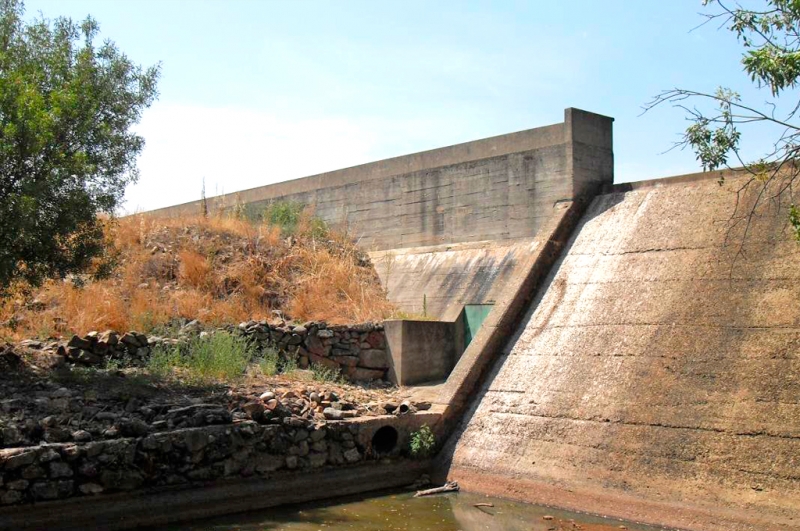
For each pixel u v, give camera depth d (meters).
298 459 11.57
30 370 11.58
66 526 9.29
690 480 10.05
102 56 13.09
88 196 12.07
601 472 10.87
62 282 15.16
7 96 11.25
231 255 18.28
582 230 15.68
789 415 9.91
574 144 16.09
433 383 15.06
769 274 11.95
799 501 9.06
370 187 21.09
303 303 16.86
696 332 11.84
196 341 13.49
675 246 13.67
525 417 12.52
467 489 12.09
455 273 17.62
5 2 12.45
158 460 10.14
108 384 11.52
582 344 13.09
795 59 8.39
